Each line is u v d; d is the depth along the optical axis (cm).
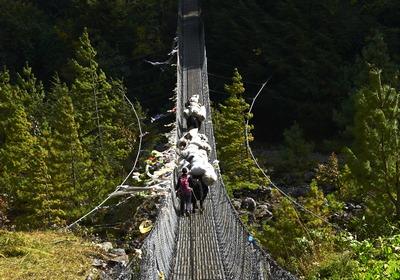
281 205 2850
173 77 7088
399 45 6731
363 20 7119
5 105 4231
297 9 7262
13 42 7812
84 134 4228
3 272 1388
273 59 6975
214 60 7425
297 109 6694
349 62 6950
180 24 5709
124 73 7369
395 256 1056
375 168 2297
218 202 1939
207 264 1453
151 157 2123
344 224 2627
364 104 2416
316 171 4297
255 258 1140
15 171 3447
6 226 2852
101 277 1210
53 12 8894
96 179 3098
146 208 2648
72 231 2144
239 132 3944
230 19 7281
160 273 1273
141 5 8169
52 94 5425
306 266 1620
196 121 2855
